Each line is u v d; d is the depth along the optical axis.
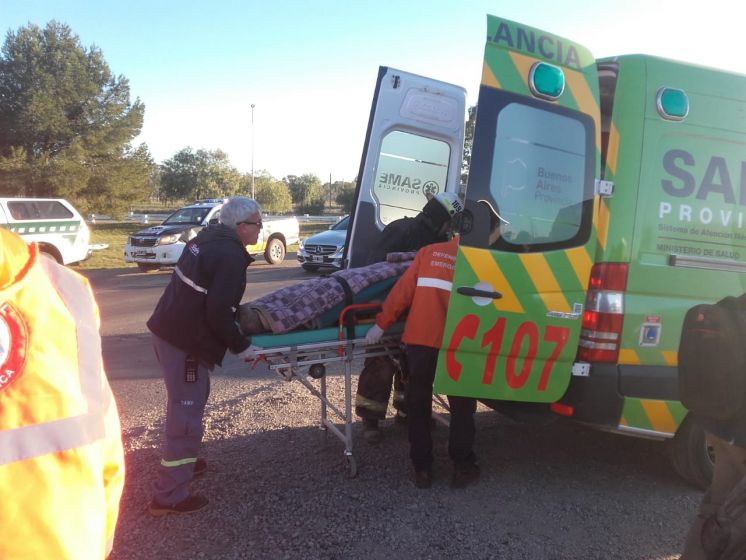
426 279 3.56
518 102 3.27
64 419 1.16
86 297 1.31
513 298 3.30
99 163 39.50
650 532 3.29
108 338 8.27
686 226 3.61
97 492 1.21
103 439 1.24
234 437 4.53
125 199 40.59
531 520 3.39
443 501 3.58
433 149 5.56
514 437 4.64
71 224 15.12
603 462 4.20
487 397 3.37
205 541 3.13
